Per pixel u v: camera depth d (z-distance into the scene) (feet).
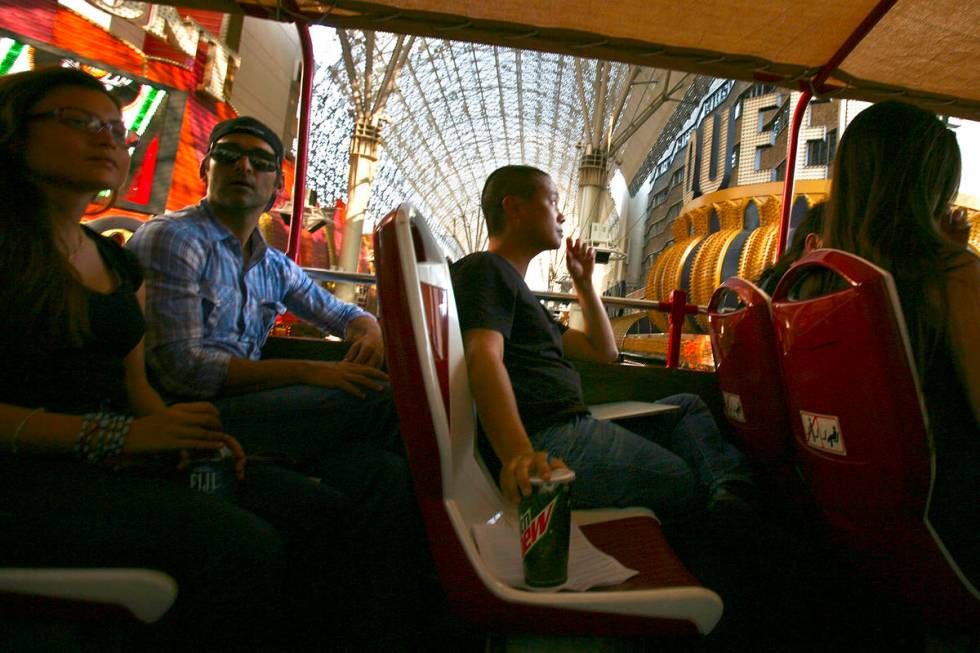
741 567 5.32
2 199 3.46
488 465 5.16
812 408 4.00
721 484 5.41
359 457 4.76
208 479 3.87
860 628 5.16
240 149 5.81
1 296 3.39
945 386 3.80
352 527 4.57
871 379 3.46
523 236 6.24
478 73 144.66
